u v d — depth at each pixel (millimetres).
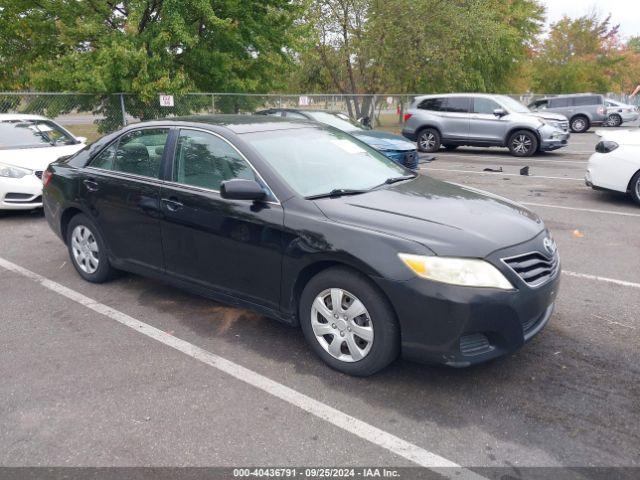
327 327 3533
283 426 3023
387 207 3588
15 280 5324
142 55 13461
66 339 4074
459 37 22422
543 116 20312
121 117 14070
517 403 3217
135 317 4449
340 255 3309
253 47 17172
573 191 9758
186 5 14523
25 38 15109
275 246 3629
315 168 4066
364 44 22094
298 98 18844
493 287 3096
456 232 3264
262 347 3932
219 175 4035
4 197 7664
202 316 4461
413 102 16906
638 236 6766
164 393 3354
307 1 18719
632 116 28469
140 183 4480
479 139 15688
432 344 3145
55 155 8141
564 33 41312
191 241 4145
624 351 3824
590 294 4887
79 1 14633
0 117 8773
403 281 3115
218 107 16219
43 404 3240
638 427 2984
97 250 5066
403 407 3188
